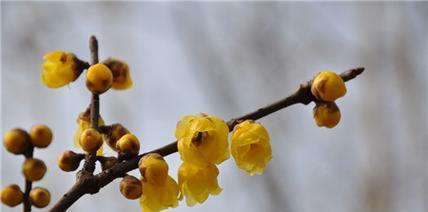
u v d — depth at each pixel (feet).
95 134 1.59
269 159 1.59
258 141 1.57
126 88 1.72
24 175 1.63
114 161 1.59
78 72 1.71
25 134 1.63
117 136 1.65
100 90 1.64
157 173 1.57
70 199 1.56
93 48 1.71
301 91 1.64
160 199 1.60
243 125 1.58
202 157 1.59
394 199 4.38
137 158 1.59
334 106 1.64
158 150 1.61
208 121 1.58
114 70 1.71
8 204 1.62
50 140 1.65
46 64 1.70
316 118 1.64
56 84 1.70
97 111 1.65
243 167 1.58
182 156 1.58
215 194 1.61
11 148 1.63
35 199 1.63
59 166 1.61
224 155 1.59
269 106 1.63
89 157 1.59
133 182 1.57
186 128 1.59
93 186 1.57
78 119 1.72
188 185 1.61
